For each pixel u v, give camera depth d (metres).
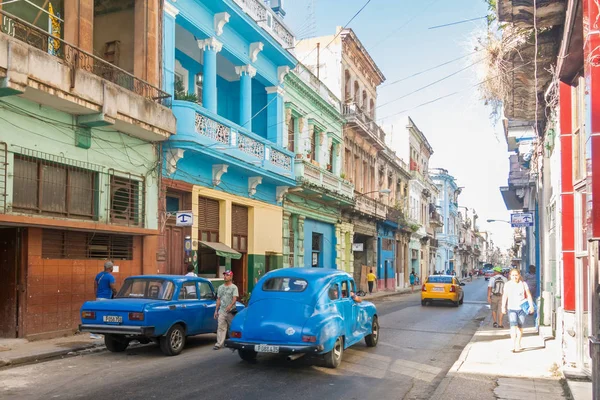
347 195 30.19
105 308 10.08
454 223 86.12
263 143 21.05
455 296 24.53
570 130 9.22
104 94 13.12
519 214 17.20
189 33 18.62
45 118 12.38
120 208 14.67
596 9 6.36
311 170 25.22
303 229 26.69
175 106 16.30
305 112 26.30
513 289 11.10
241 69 20.95
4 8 13.02
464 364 9.60
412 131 51.88
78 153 13.27
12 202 11.54
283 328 8.98
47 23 13.92
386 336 13.80
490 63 9.98
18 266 11.91
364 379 8.65
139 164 15.34
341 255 31.72
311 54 33.12
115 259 14.34
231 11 18.95
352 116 31.67
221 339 11.06
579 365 8.41
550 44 9.39
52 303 12.39
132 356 10.38
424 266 58.47
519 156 24.06
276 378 8.51
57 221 11.81
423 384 8.48
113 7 16.55
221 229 19.75
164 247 16.12
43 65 11.41
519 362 9.80
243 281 21.42
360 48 34.97
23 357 9.77
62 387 7.75
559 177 10.12
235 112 23.61
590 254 5.41
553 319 12.65
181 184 17.05
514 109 12.95
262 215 22.52
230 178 20.20
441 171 78.00
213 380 8.29
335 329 9.27
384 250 41.94
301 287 9.55
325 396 7.50
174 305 10.52
